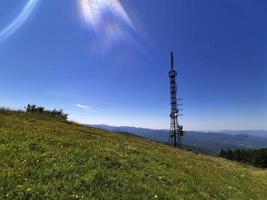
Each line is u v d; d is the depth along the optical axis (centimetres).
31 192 1288
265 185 3416
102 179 1577
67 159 1736
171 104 9481
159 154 2872
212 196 1933
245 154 15275
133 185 1608
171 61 9425
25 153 1705
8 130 2166
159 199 1539
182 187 1842
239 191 2409
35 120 3216
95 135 3166
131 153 2405
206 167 3200
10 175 1402
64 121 3959
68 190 1378
